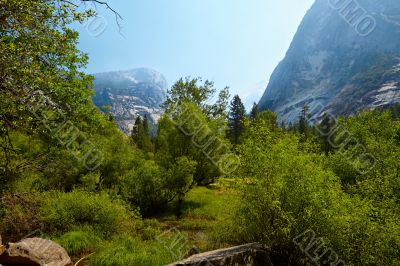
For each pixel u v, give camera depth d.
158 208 26.27
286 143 12.72
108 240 16.62
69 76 9.91
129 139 35.75
